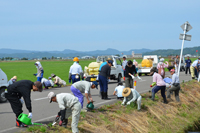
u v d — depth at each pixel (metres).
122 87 11.64
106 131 7.75
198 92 16.89
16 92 7.57
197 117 12.02
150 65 31.80
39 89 7.62
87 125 7.74
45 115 9.35
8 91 7.57
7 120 8.64
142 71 31.28
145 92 14.79
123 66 23.27
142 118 9.73
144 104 11.09
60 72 41.34
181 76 27.59
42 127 6.94
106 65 12.92
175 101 13.27
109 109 9.91
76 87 9.12
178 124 10.55
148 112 10.49
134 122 9.05
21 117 7.36
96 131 7.59
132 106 10.38
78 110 6.98
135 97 10.32
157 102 12.09
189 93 15.62
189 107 13.25
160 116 10.57
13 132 6.99
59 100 6.89
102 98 12.91
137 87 18.14
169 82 13.90
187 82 19.02
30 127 6.98
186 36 16.14
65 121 7.30
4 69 55.19
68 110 7.22
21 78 30.72
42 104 11.81
